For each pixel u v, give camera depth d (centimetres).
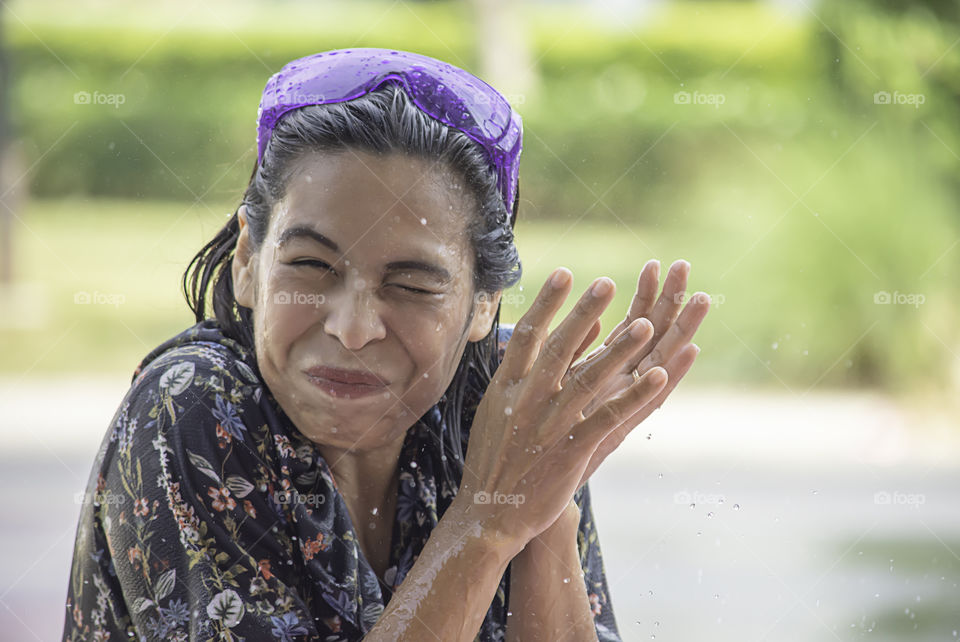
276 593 231
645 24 2612
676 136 1984
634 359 265
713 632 533
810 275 1756
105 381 1586
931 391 1677
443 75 241
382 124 227
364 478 259
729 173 1912
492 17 2675
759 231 1797
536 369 232
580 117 2184
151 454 230
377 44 2817
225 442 233
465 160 237
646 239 1977
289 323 230
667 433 1359
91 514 244
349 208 226
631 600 594
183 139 2512
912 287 1723
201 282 278
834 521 868
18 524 783
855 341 1725
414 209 229
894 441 1397
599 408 232
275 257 231
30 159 2464
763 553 726
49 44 2728
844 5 1800
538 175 2155
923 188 1759
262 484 236
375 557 263
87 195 2484
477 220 242
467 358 269
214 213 1684
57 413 1345
